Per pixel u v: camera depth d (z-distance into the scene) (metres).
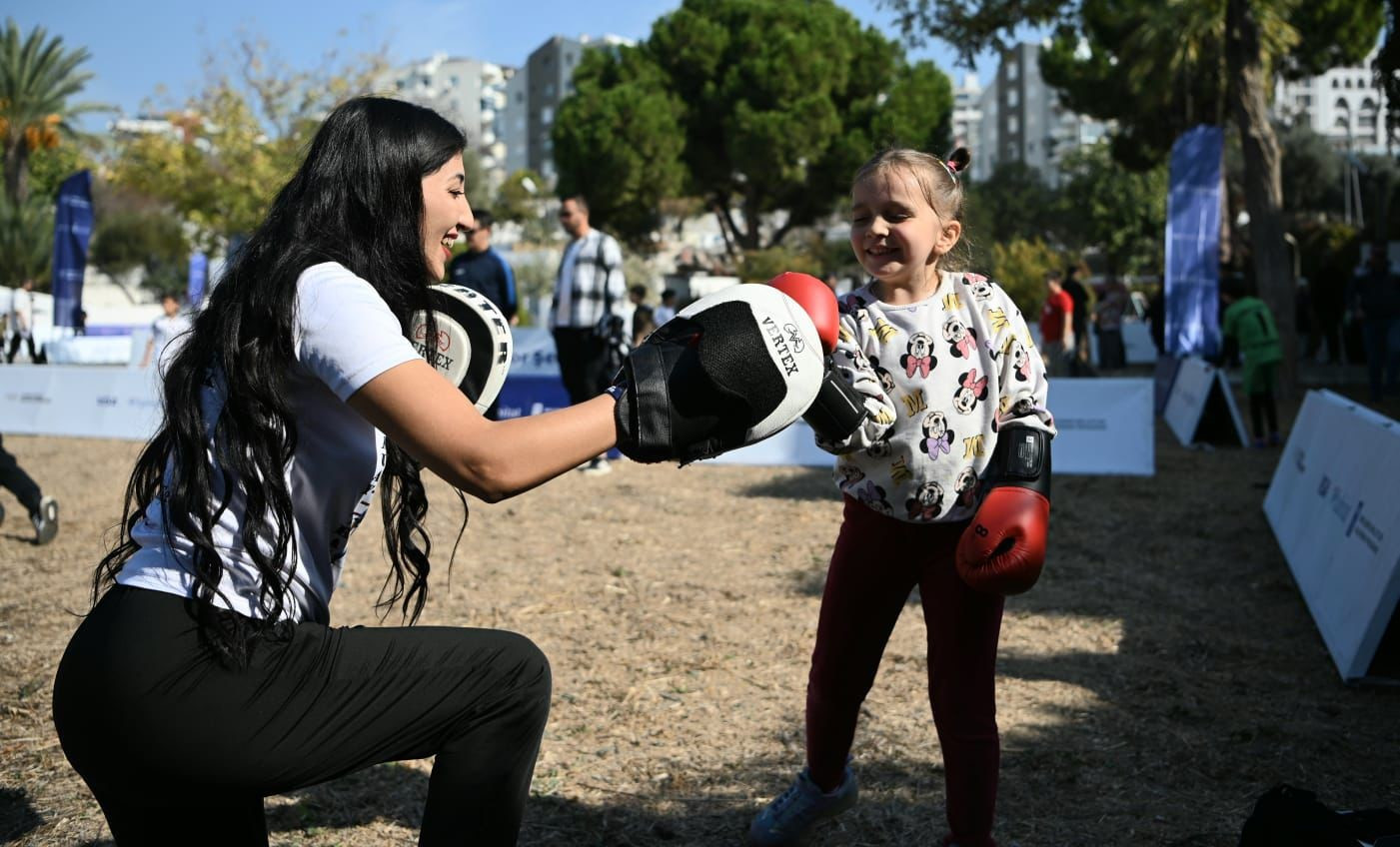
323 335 1.48
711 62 38.66
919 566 2.34
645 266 38.25
